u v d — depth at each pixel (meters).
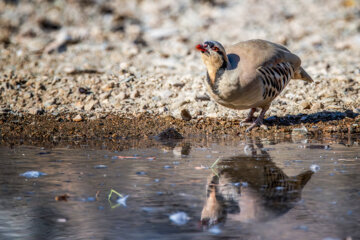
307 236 6.79
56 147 12.33
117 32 28.91
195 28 30.70
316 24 30.92
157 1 37.22
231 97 13.12
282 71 13.85
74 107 16.48
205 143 12.73
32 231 7.06
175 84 18.02
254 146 12.20
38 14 32.97
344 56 23.30
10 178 9.50
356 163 10.32
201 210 7.75
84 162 10.72
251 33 28.84
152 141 13.07
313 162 10.44
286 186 8.83
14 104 16.66
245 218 7.46
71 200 8.28
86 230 7.10
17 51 24.14
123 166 10.34
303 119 15.09
